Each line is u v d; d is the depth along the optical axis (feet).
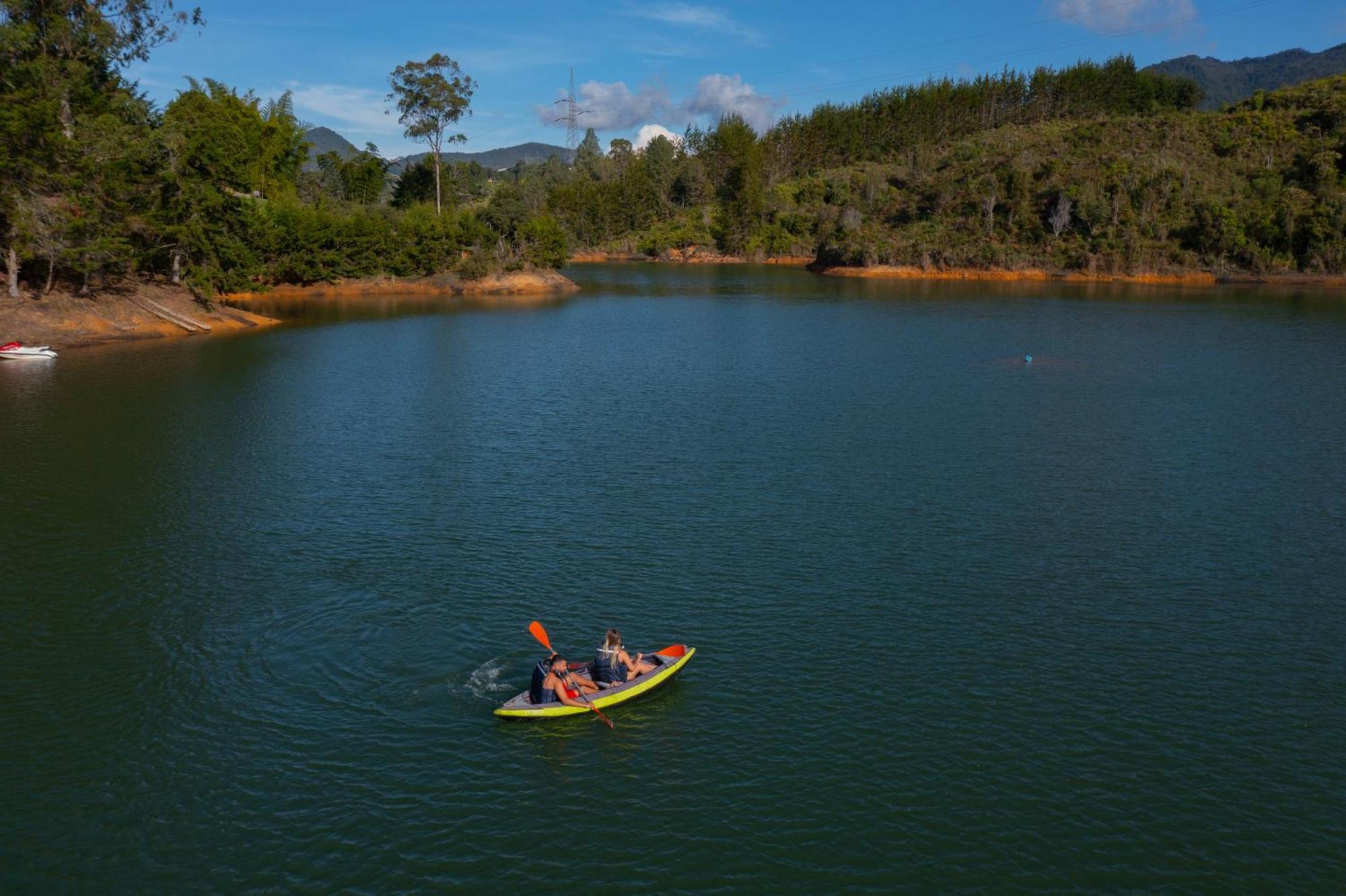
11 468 108.68
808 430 130.00
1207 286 390.42
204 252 240.73
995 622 72.28
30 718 59.52
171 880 46.34
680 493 101.65
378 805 51.75
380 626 71.31
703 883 45.96
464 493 101.24
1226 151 504.84
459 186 511.40
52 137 192.54
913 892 45.34
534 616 72.95
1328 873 46.60
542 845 48.67
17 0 210.38
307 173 484.33
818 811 51.06
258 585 78.13
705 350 205.98
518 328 247.09
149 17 239.71
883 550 86.07
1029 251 447.01
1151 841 48.80
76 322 204.64
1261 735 57.98
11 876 46.47
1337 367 182.80
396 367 181.37
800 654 67.56
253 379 165.07
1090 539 89.15
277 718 59.72
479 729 58.95
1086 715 60.03
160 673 64.80
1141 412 142.00
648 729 58.80
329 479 106.11
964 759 55.47
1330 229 400.88
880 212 561.02
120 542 87.10
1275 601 76.02
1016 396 154.71
